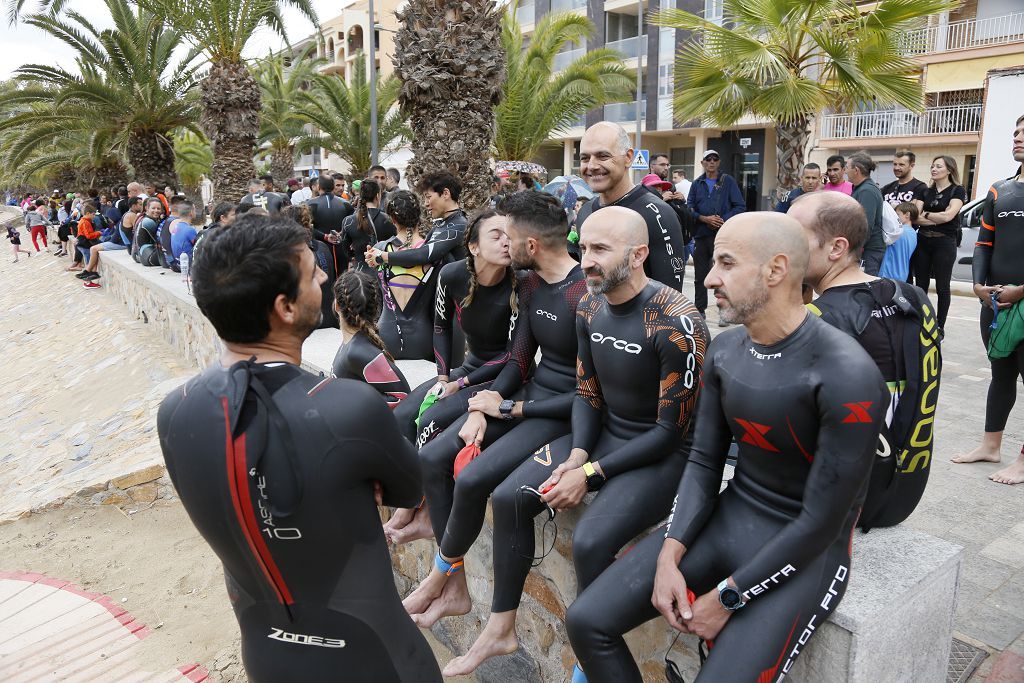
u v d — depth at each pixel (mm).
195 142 33812
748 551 1811
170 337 9586
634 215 2242
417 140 6621
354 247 6238
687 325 2207
